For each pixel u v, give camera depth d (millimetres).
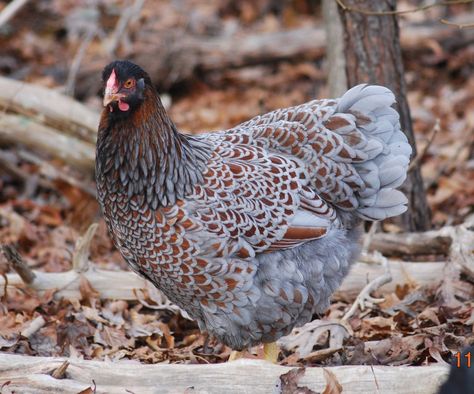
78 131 11156
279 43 15094
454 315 8062
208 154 7023
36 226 11250
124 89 6602
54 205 11781
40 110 11141
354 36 9516
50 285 8680
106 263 10156
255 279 6887
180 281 6910
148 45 14852
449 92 14711
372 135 7254
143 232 6824
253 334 7152
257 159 7105
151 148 6684
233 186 6848
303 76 15227
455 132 13297
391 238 9469
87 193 11469
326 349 7652
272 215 6906
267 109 14375
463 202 11172
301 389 6160
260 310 6969
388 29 9531
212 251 6730
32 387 6305
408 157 7285
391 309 8391
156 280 7121
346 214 7359
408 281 8797
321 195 7203
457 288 8422
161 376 6328
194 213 6707
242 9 17578
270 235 6895
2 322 8086
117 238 7109
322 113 7262
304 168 7164
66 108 11148
